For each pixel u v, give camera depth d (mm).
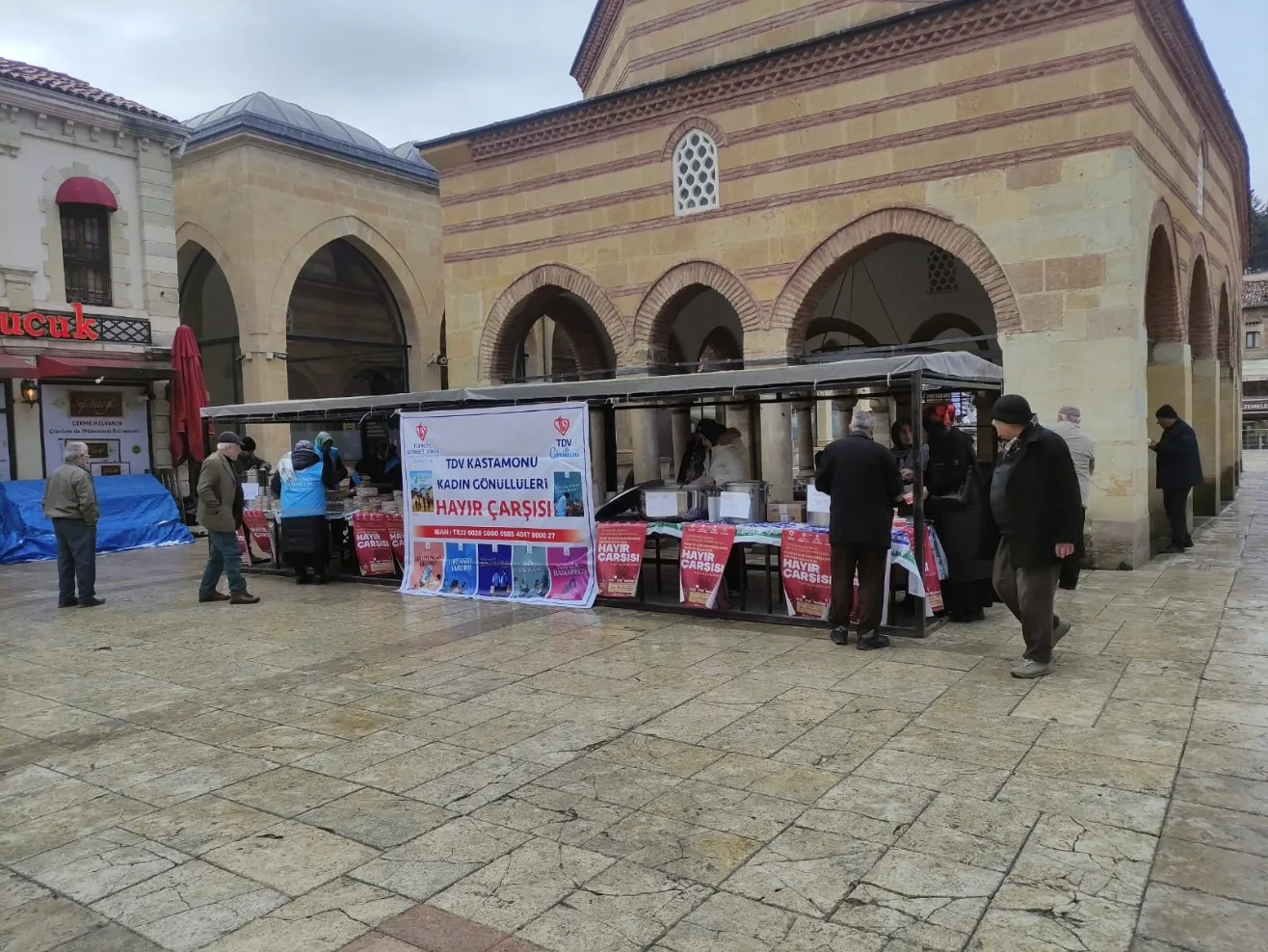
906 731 5121
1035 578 6039
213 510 9523
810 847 3805
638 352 13023
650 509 8930
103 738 5484
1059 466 5953
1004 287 10172
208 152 19234
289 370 21750
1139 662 6371
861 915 3279
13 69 15109
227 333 21172
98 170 15906
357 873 3705
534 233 13883
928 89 10500
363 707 5891
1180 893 3367
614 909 3373
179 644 7871
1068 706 5473
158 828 4203
